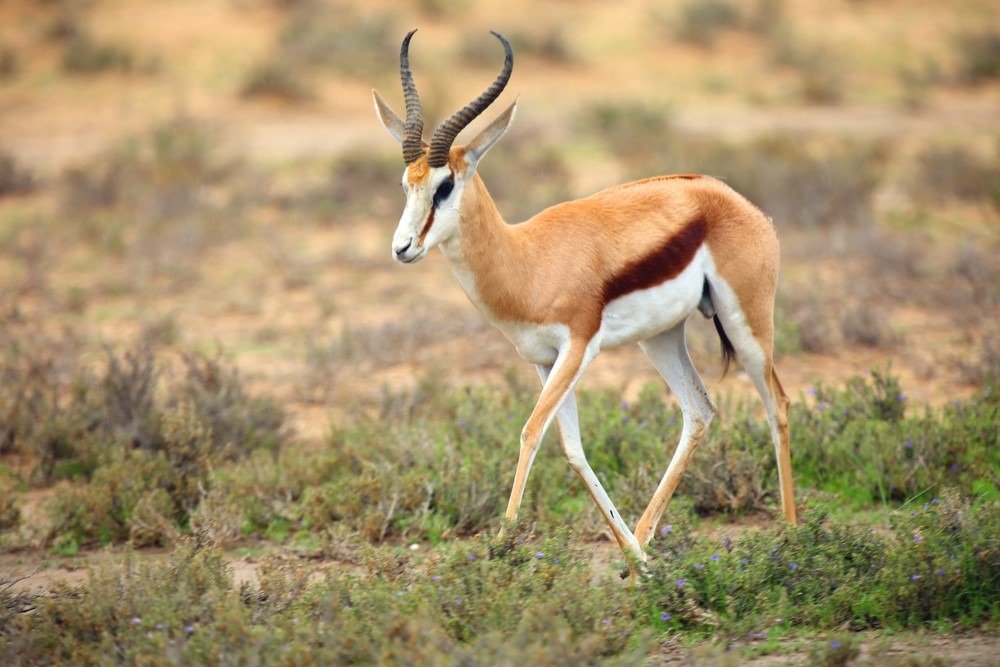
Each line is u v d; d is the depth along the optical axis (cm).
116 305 4747
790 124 8144
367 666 1700
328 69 9231
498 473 2702
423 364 3944
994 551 2003
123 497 2670
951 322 4091
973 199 5872
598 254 2259
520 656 1617
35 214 6084
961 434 2773
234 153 7225
